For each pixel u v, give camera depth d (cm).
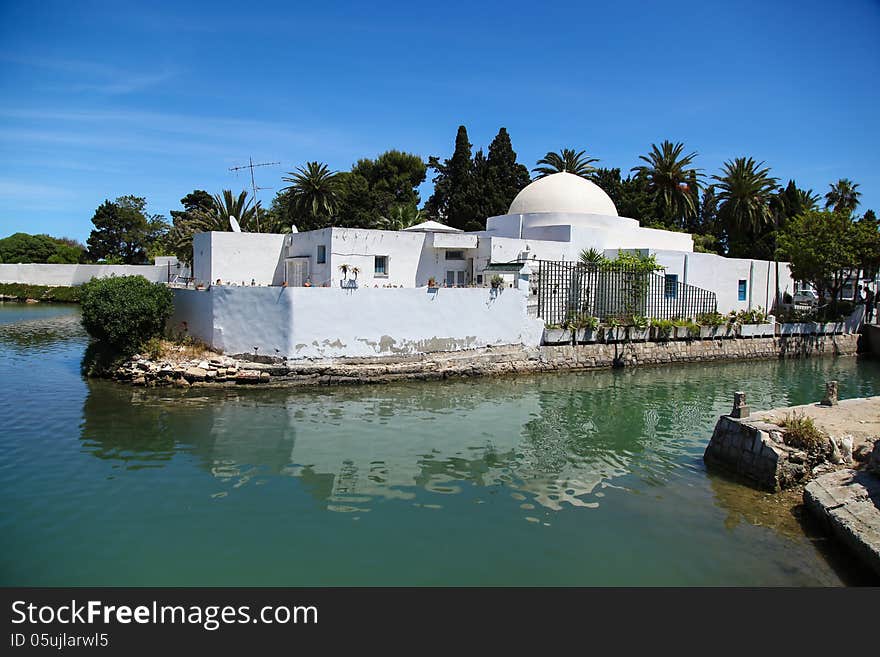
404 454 1570
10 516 1157
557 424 1908
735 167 5591
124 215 8938
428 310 2612
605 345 3067
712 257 3753
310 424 1828
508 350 2819
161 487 1312
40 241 8444
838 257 3975
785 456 1345
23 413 1895
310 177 5316
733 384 2706
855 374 3114
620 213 6150
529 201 4084
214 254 3344
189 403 2059
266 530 1119
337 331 2438
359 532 1116
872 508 1106
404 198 7669
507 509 1232
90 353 2622
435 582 959
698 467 1511
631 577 980
